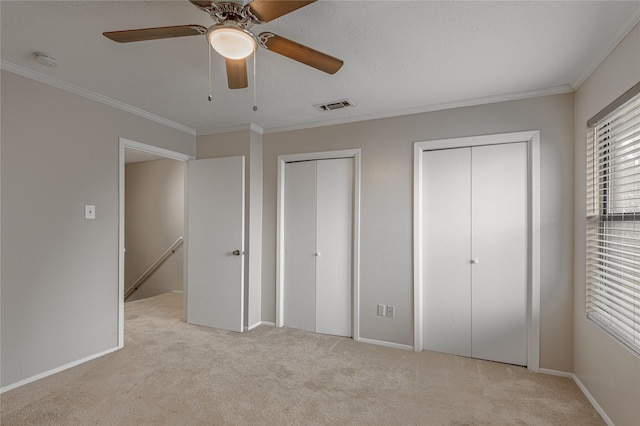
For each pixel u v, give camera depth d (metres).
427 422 1.92
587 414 2.00
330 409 2.04
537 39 1.88
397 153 3.12
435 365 2.67
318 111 3.15
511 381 2.41
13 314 2.26
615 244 1.96
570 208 2.50
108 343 2.88
